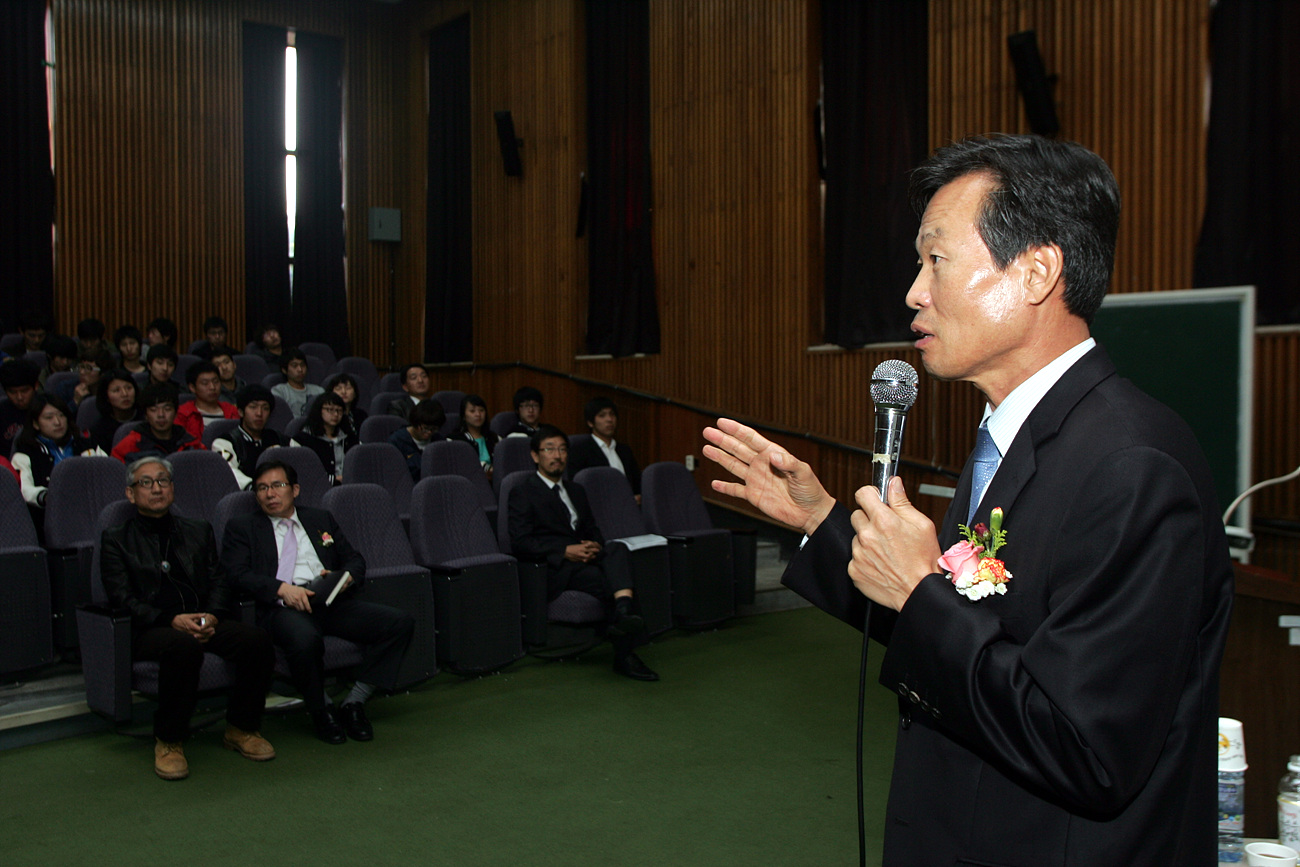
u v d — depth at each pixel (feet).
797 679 14.70
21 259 29.68
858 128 20.95
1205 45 15.39
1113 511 2.68
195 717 12.52
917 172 3.32
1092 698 2.52
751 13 23.21
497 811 9.99
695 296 24.89
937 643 2.78
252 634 11.31
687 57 24.93
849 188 21.11
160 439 16.29
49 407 15.28
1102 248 3.04
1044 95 17.08
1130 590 2.60
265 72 34.40
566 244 28.78
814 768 11.26
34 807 9.84
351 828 9.52
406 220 36.65
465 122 33.88
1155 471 2.70
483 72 32.30
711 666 15.38
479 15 32.42
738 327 23.71
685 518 17.81
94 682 11.13
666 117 25.55
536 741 12.05
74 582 12.75
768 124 22.82
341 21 35.58
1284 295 14.70
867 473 20.74
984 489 3.29
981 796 2.93
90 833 9.28
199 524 12.02
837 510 3.65
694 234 24.89
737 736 12.28
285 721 12.69
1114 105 16.53
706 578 16.75
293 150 35.09
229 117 33.30
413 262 36.50
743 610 18.71
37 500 14.24
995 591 2.89
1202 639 2.89
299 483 15.99
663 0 25.54
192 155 32.55
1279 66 14.75
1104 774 2.51
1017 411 3.15
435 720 12.80
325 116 35.60
